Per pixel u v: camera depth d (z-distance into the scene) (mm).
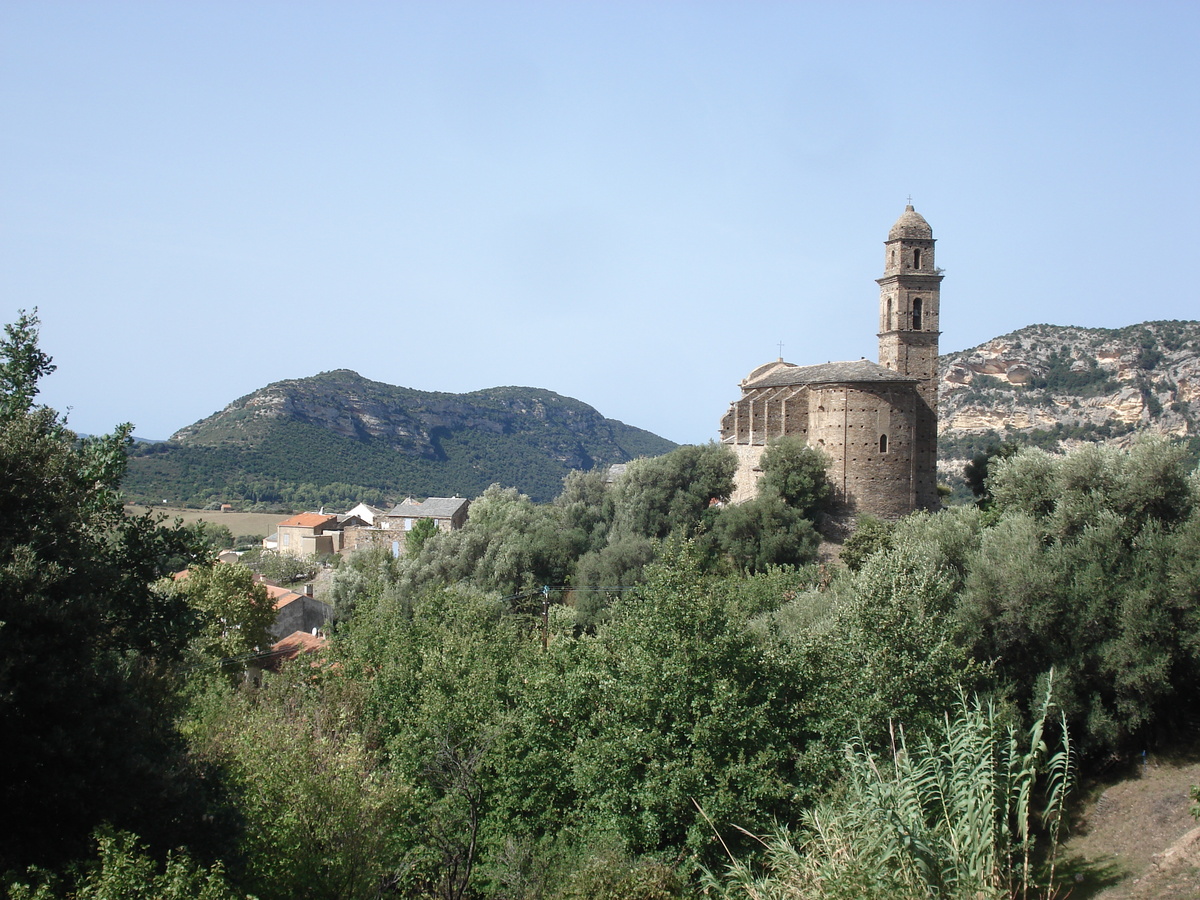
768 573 58938
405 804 24703
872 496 69750
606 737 25016
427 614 45062
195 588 46812
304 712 30344
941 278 76188
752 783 23172
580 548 75938
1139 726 33156
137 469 156875
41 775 16031
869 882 15344
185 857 14852
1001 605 33219
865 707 25891
